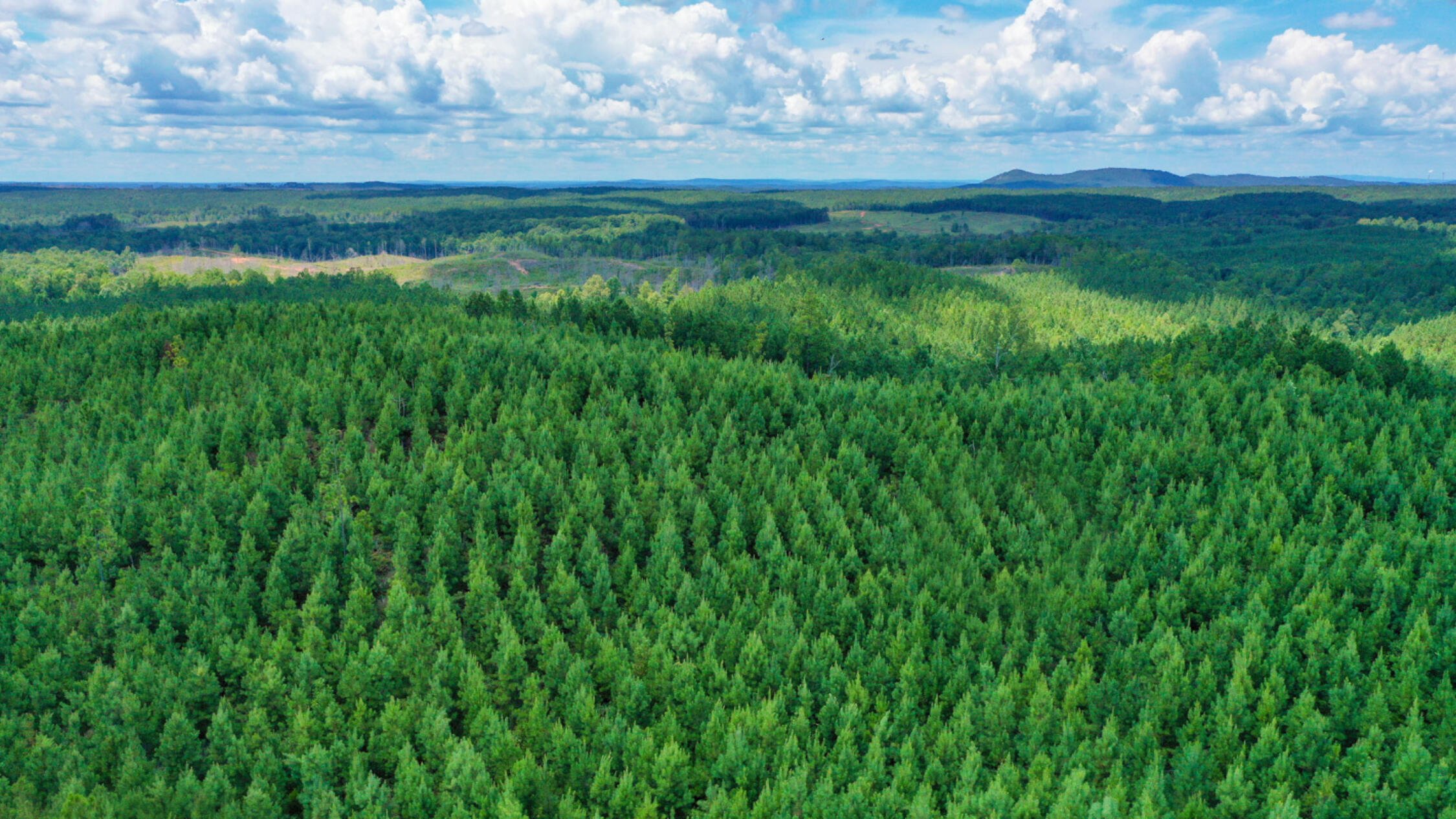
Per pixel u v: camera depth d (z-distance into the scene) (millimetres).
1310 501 85812
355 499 84062
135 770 53312
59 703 62844
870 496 89375
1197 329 155625
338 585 74562
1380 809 49719
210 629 67125
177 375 116062
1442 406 108250
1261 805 52750
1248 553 77312
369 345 124938
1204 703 61125
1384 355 135000
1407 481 88250
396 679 63844
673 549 77375
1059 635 67188
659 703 62625
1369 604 69500
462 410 106625
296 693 59125
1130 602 71312
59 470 87500
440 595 68875
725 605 71625
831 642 64062
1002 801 48500
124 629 66062
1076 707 59469
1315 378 119125
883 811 50344
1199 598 71312
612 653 63500
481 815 51156
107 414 104250
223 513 81875
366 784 52000
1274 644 64125
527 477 86438
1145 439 96125
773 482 87438
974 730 57188
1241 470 91625
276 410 101750
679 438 97062
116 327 145500
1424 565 71938
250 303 160875
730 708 61031
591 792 53406
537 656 67500
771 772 55406
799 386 119375
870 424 101062
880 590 70500
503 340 134000
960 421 109438
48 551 78062
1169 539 78312
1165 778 53781
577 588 72000
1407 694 58219
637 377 119812
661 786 53812
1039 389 120625
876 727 57719
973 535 79312
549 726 59625
